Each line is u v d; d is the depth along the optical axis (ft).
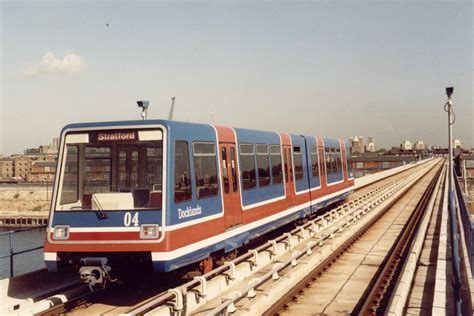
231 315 29.53
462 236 50.80
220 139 41.04
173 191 32.53
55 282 35.86
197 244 34.96
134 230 31.65
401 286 32.73
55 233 32.73
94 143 33.86
